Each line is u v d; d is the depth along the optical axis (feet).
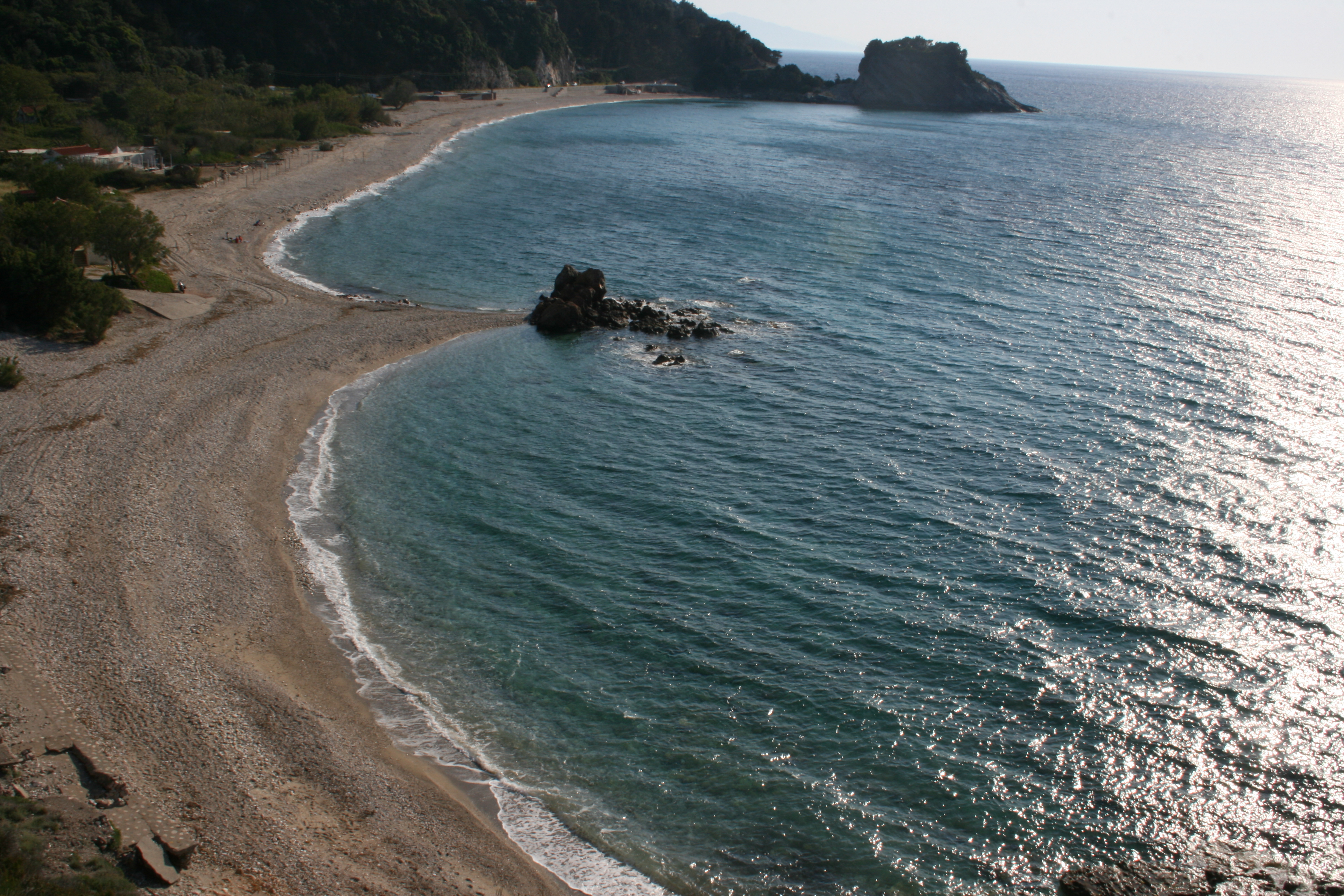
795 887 80.12
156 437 154.71
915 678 106.93
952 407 188.03
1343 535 137.28
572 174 488.44
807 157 601.21
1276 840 85.40
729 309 257.34
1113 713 101.19
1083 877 80.18
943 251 328.49
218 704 94.79
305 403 179.93
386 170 454.81
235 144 449.48
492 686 104.83
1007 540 136.87
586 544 135.54
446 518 141.69
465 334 229.45
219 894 70.38
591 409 186.29
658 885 79.97
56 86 506.07
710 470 160.45
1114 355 217.56
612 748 96.02
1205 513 144.15
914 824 86.69
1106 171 554.46
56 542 120.06
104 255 231.09
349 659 107.76
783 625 116.67
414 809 85.40
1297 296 266.16
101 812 75.31
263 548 127.85
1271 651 111.55
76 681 94.43
